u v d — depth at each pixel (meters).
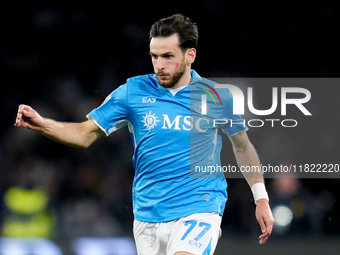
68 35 71.38
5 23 71.12
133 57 69.25
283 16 72.31
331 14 72.62
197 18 72.19
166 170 17.98
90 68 68.56
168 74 17.86
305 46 71.44
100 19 71.75
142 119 18.17
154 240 18.28
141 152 18.25
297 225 48.44
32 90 66.44
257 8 72.38
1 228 45.22
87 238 39.53
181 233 17.59
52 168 51.75
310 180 51.44
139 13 72.50
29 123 17.45
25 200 45.84
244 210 47.31
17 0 71.69
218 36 71.50
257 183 19.38
